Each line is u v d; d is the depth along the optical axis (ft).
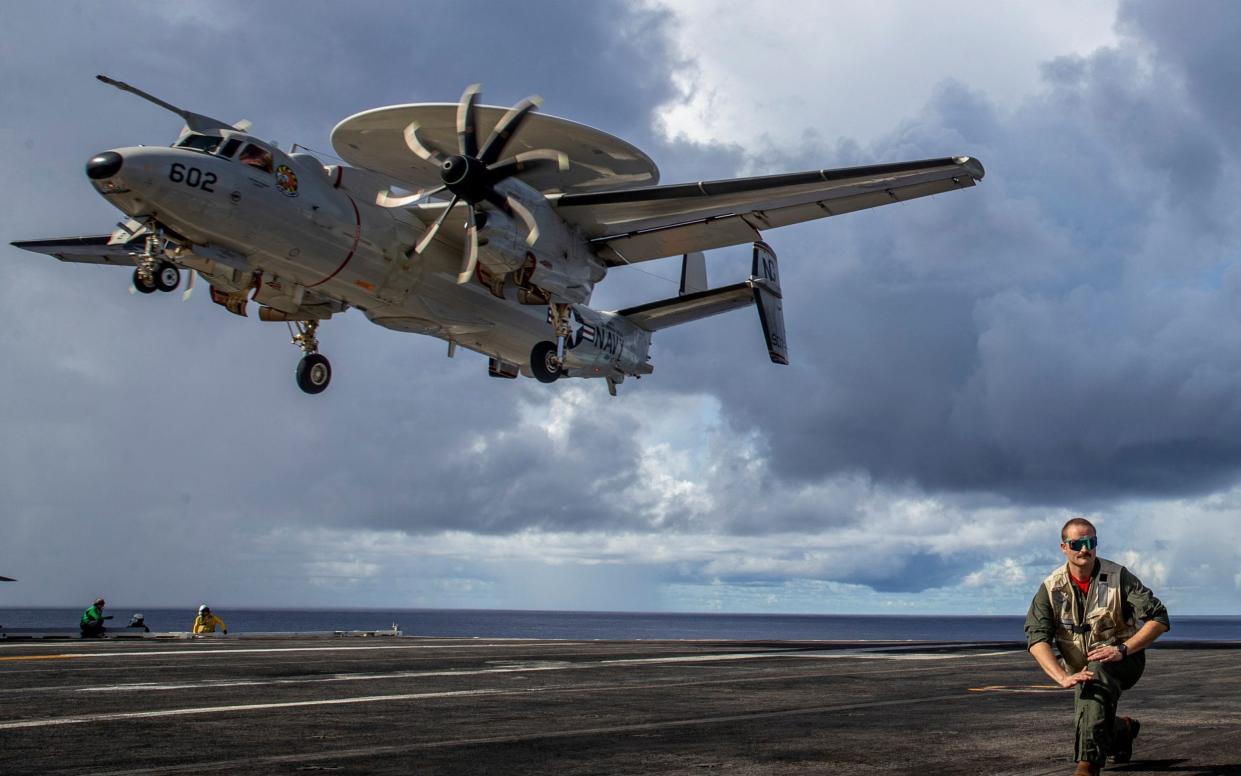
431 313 74.49
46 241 75.92
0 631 76.23
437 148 76.43
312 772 17.62
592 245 79.10
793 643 75.36
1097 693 16.81
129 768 17.76
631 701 29.94
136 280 62.28
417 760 19.08
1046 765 19.20
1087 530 16.98
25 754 19.08
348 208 66.49
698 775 17.98
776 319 95.35
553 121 70.08
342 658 45.93
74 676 34.45
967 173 69.56
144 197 57.41
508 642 69.72
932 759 19.86
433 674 37.86
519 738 22.11
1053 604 17.67
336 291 70.13
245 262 64.69
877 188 71.67
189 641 64.28
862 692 33.50
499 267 71.26
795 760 19.66
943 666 46.14
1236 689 35.01
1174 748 21.26
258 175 61.11
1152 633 16.63
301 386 76.48
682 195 72.49
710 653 56.03
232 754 19.38
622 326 88.99
